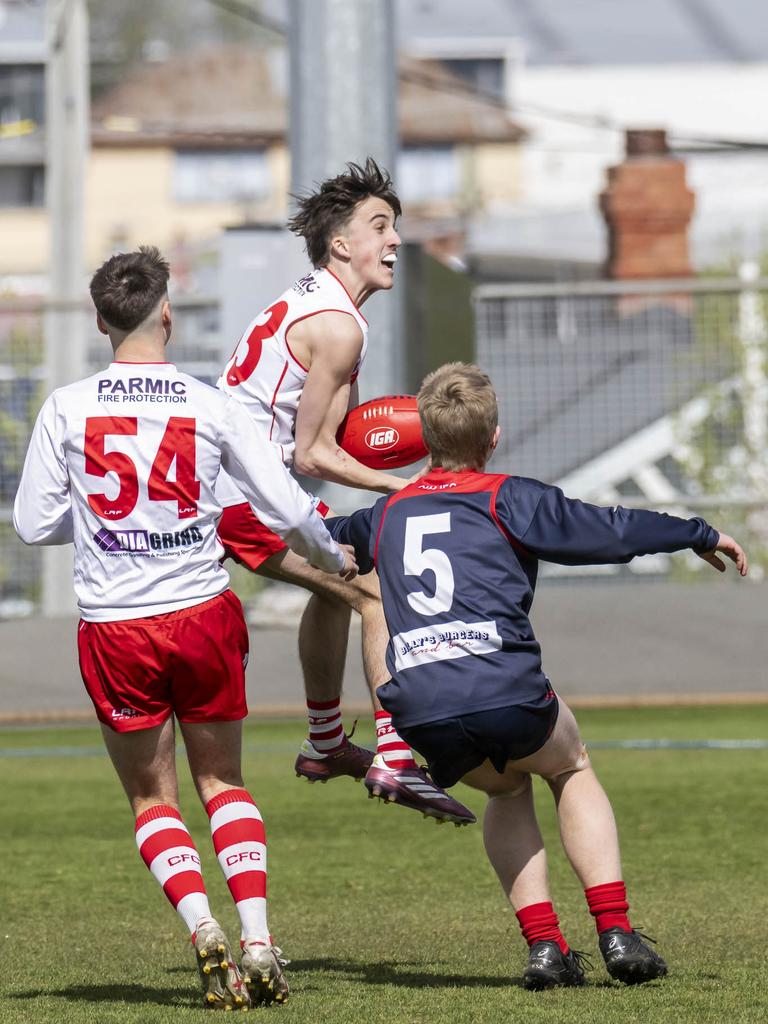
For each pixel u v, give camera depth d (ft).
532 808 49.26
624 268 257.34
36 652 147.33
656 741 120.88
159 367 47.26
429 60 577.02
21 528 47.67
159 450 46.37
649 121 592.19
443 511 47.32
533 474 153.69
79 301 153.07
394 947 55.83
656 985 47.01
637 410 152.97
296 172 146.51
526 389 153.69
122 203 538.88
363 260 54.90
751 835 80.23
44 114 526.16
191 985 49.37
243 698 47.70
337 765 57.16
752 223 260.21
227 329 145.07
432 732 45.96
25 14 526.98
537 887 48.21
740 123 595.47
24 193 515.50
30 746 127.85
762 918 59.31
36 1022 42.47
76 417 46.70
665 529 45.29
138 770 47.34
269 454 47.14
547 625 149.48
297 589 147.64
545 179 555.28
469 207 499.51
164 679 46.57
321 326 53.93
